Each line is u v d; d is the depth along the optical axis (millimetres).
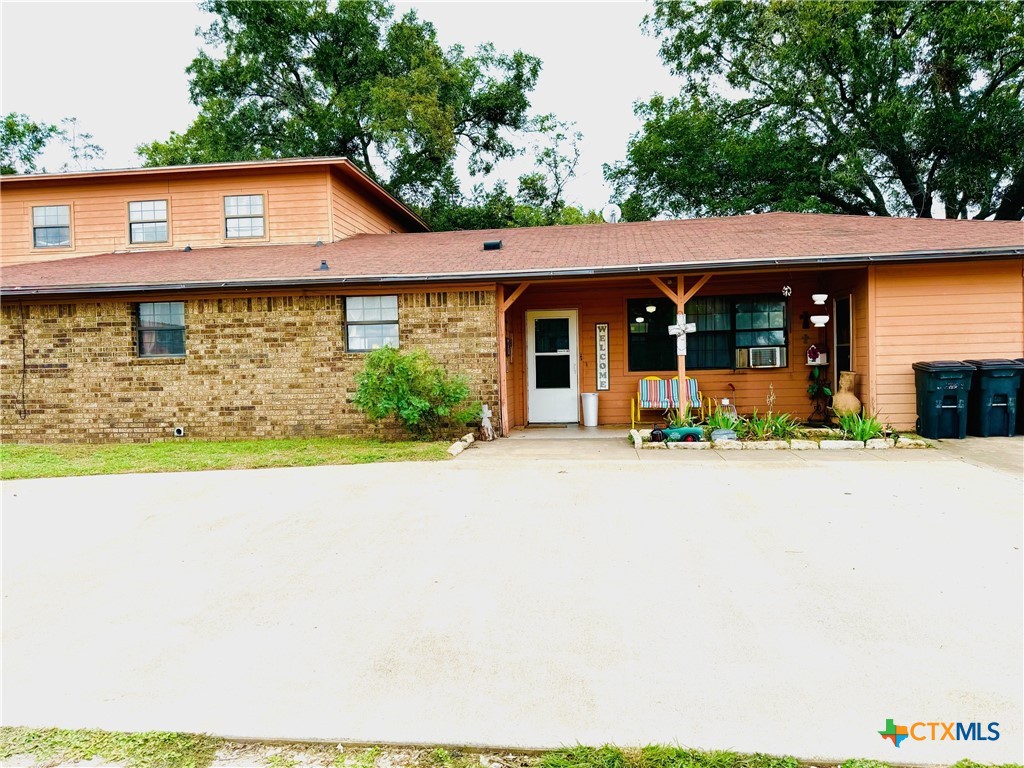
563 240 12688
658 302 12094
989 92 20625
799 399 11711
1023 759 2369
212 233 14656
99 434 11133
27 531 5805
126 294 10891
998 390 9148
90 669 3287
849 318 10531
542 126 30625
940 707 2719
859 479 6898
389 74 27828
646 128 24672
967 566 4340
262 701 2939
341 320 10680
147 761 2521
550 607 3883
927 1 20422
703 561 4559
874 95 21594
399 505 6336
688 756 2424
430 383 9742
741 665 3119
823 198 23500
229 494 6984
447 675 3129
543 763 2445
